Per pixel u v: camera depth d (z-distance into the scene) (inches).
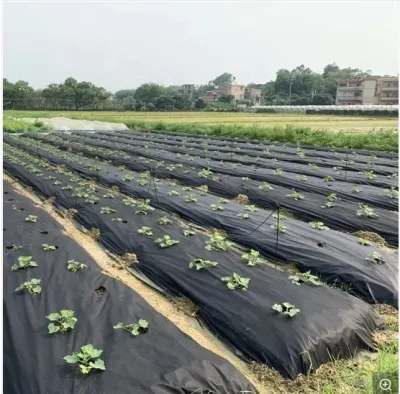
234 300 201.6
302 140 893.8
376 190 421.1
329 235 288.5
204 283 221.6
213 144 886.4
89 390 137.5
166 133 1207.6
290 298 197.5
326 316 184.5
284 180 471.2
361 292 224.4
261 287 209.9
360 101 3838.6
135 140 972.6
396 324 201.3
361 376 163.6
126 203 370.6
